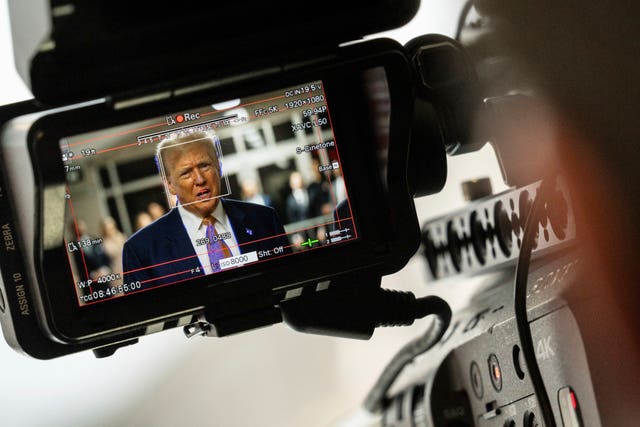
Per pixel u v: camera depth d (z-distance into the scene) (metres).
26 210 0.72
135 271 0.74
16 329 0.73
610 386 0.68
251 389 1.46
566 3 0.75
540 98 0.81
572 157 0.76
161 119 0.74
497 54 0.87
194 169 0.75
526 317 0.73
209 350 1.46
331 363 1.49
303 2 0.68
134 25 0.63
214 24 0.67
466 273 1.00
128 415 1.42
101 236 0.73
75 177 0.72
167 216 0.75
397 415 1.02
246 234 0.76
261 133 0.76
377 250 0.78
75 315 0.72
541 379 0.71
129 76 0.69
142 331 0.76
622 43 0.70
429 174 0.83
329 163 0.78
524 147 0.83
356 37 0.75
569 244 0.77
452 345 0.93
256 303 0.76
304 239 0.77
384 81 0.76
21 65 0.68
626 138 0.71
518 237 0.86
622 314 0.70
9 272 0.73
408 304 0.85
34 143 0.70
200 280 0.75
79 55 0.65
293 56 0.74
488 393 0.84
